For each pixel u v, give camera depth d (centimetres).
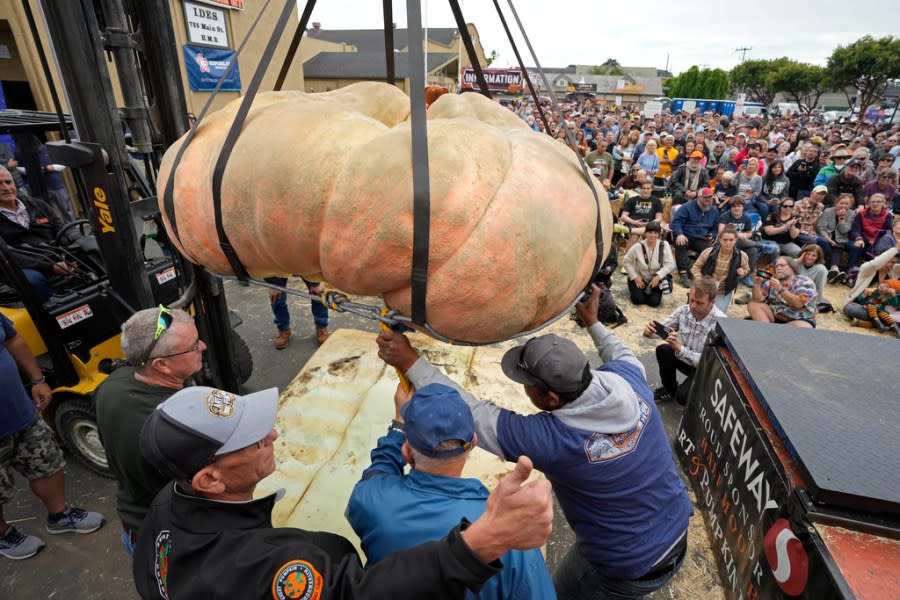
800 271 580
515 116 132
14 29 635
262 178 100
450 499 124
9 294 287
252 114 111
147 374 174
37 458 239
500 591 119
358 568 97
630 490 159
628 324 530
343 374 333
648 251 562
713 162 1107
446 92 150
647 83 6512
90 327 283
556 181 102
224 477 112
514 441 152
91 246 326
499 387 320
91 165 228
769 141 1461
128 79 224
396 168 93
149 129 245
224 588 96
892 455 174
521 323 102
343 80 2288
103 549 257
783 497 184
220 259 120
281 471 257
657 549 167
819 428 188
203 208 114
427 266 94
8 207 307
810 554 159
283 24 114
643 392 171
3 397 219
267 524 118
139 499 175
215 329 323
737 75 5628
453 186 92
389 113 132
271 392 122
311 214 99
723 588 237
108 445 170
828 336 270
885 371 232
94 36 211
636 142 1280
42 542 253
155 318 172
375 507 126
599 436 151
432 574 87
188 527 109
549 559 258
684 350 352
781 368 233
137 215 248
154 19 239
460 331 103
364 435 281
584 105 3045
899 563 148
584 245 106
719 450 260
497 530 83
